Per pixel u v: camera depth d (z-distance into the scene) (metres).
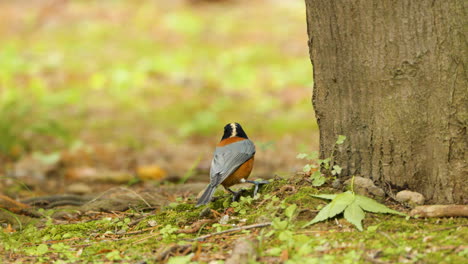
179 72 31.75
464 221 8.42
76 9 44.88
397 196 9.10
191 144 22.31
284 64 32.28
